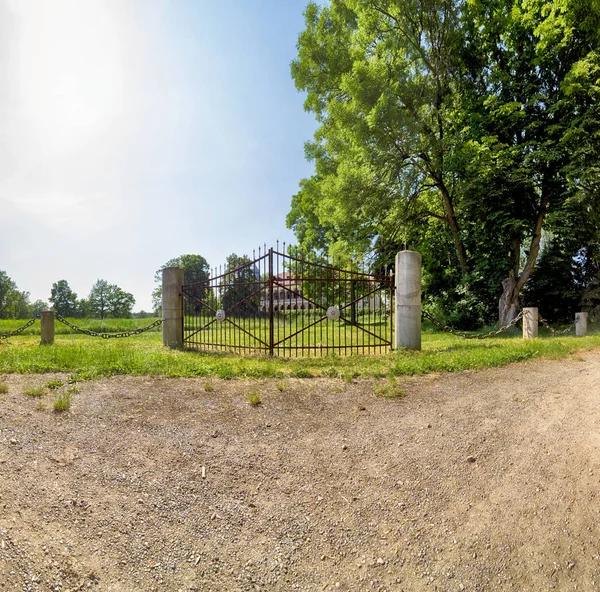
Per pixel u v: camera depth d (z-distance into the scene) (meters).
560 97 15.41
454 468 3.70
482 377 6.33
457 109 17.23
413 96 16.11
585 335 11.62
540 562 2.70
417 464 3.76
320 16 18.64
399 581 2.59
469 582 2.57
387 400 5.30
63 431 4.10
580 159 13.76
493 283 16.98
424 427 4.47
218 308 10.37
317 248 30.30
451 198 17.80
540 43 14.52
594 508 3.12
